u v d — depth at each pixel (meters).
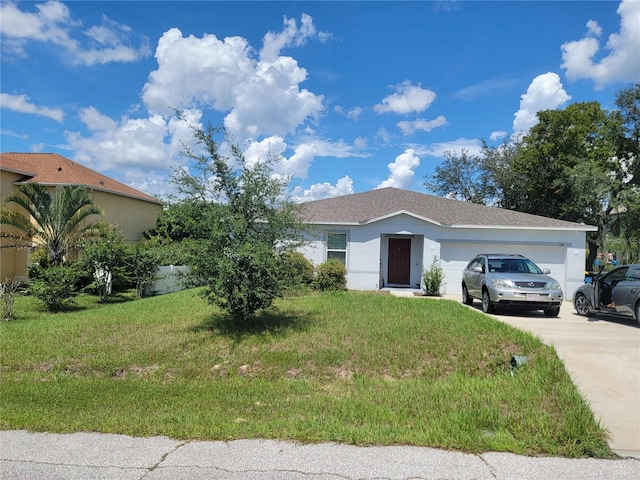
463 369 6.79
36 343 8.54
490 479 3.44
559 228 17.80
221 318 10.05
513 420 4.59
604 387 5.66
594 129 28.02
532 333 8.66
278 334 8.62
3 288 12.49
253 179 8.67
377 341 8.12
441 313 10.87
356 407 5.17
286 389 6.12
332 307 11.85
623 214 27.25
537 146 29.56
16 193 16.97
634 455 3.89
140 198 23.56
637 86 26.91
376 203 21.16
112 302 15.58
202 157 8.55
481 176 36.72
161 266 17.36
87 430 4.46
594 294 11.07
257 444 4.08
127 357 7.59
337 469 3.59
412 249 19.70
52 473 3.56
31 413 5.11
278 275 8.79
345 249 18.92
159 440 4.20
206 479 3.44
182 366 7.18
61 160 22.20
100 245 15.87
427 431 4.32
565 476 3.50
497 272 12.77
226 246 8.45
